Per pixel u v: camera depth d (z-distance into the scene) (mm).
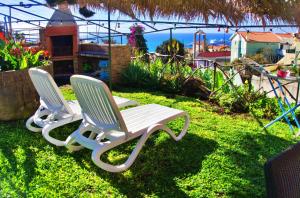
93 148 2865
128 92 6727
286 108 4992
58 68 8234
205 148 3564
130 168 3088
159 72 7082
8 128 4066
